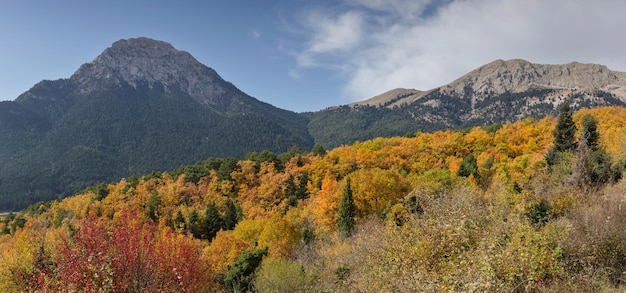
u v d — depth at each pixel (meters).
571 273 7.20
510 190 20.19
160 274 9.87
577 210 11.54
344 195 37.06
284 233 32.75
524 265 6.76
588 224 8.52
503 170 40.94
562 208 12.77
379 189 40.12
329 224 40.16
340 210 36.72
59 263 8.66
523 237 7.70
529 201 12.76
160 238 11.52
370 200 40.03
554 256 7.41
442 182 37.69
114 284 8.38
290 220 42.66
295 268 21.09
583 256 7.73
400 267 8.27
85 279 8.27
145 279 9.04
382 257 8.95
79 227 9.48
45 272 8.77
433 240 8.26
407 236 8.88
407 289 7.44
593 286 6.83
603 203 10.13
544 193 14.09
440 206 9.48
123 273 8.67
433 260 7.97
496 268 6.61
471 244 8.03
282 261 22.81
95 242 8.73
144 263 9.19
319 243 33.66
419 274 7.37
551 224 8.89
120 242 9.02
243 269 22.70
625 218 8.33
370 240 10.86
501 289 6.16
